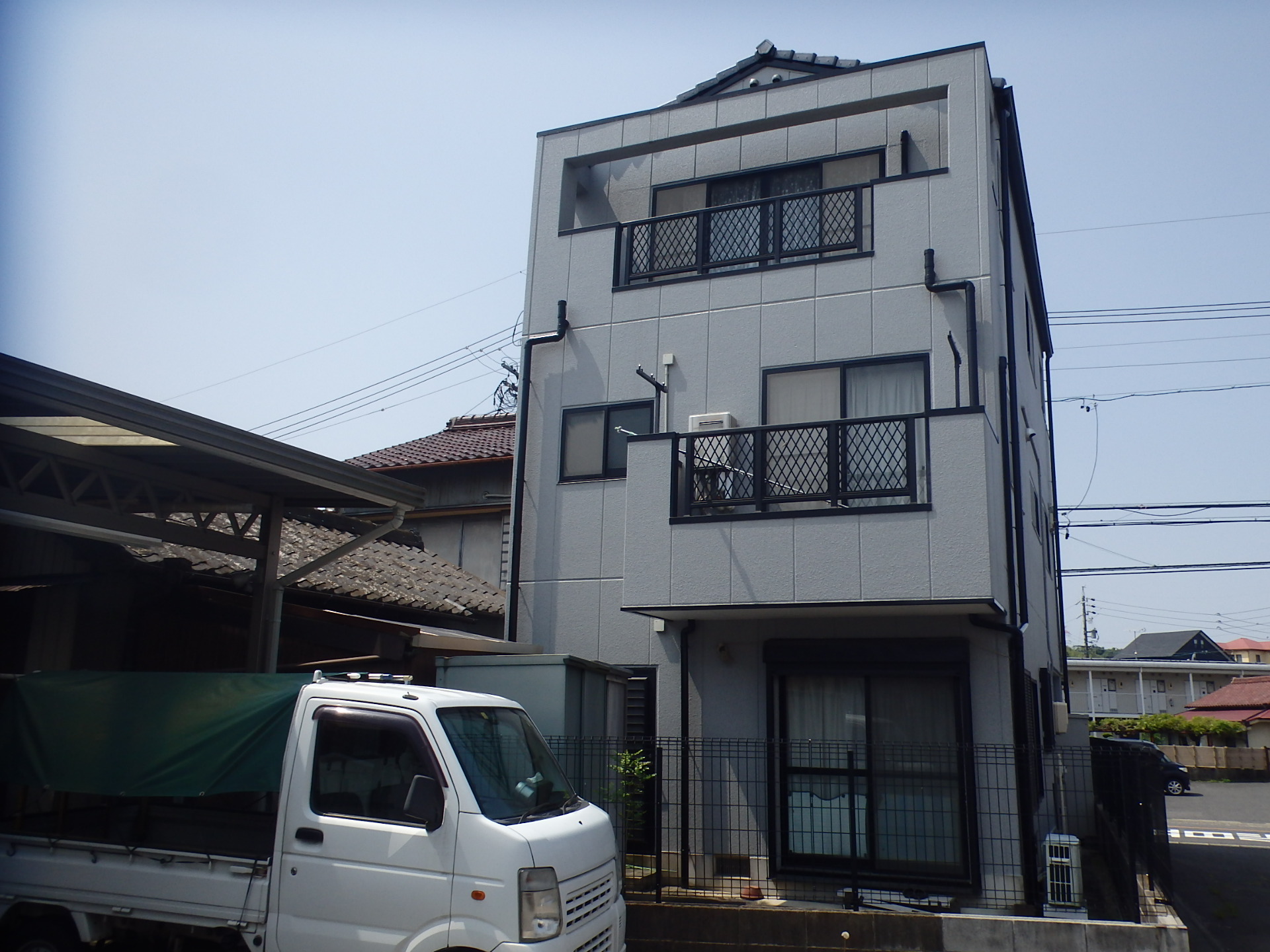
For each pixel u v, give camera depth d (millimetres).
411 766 5508
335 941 5262
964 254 10094
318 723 5719
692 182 12031
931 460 8648
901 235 10391
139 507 8648
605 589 10969
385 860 5301
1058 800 12500
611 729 9766
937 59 10648
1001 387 9711
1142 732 35844
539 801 5887
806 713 9797
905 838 9148
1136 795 7660
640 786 8781
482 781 5516
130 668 8938
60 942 5863
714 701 10164
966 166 10273
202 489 8086
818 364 10453
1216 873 12867
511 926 5027
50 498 6965
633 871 9852
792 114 11203
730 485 9891
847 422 9078
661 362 11172
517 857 5141
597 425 11422
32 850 6023
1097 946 7102
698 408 10898
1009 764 8938
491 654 9141
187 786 5867
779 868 9383
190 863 5625
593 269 11781
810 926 7527
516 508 11555
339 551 8789
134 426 6230
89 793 6164
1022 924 7242
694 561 9344
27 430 6797
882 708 9539
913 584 8492
